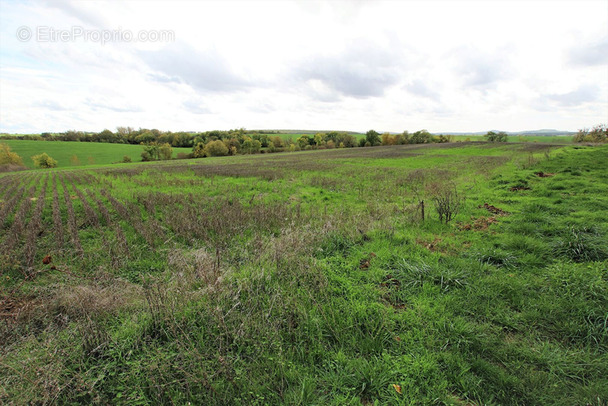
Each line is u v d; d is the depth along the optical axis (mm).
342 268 4957
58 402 2670
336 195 12742
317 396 2650
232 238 6871
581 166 14461
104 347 3211
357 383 2746
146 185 17578
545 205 7910
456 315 3660
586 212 7062
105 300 4012
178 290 4172
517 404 2523
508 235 6094
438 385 2662
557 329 3334
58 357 3025
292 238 5930
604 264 4387
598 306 3512
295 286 4312
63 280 4949
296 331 3424
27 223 9102
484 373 2805
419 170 22141
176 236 7250
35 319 3857
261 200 11492
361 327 3559
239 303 3799
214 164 36531
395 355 3074
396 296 4152
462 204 9227
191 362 2928
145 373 2854
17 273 5340
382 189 13594
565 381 2693
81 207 11000
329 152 59469
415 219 7492
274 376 2834
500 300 3861
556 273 4312
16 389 2693
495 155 36000
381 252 5480
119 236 6973
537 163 17750
